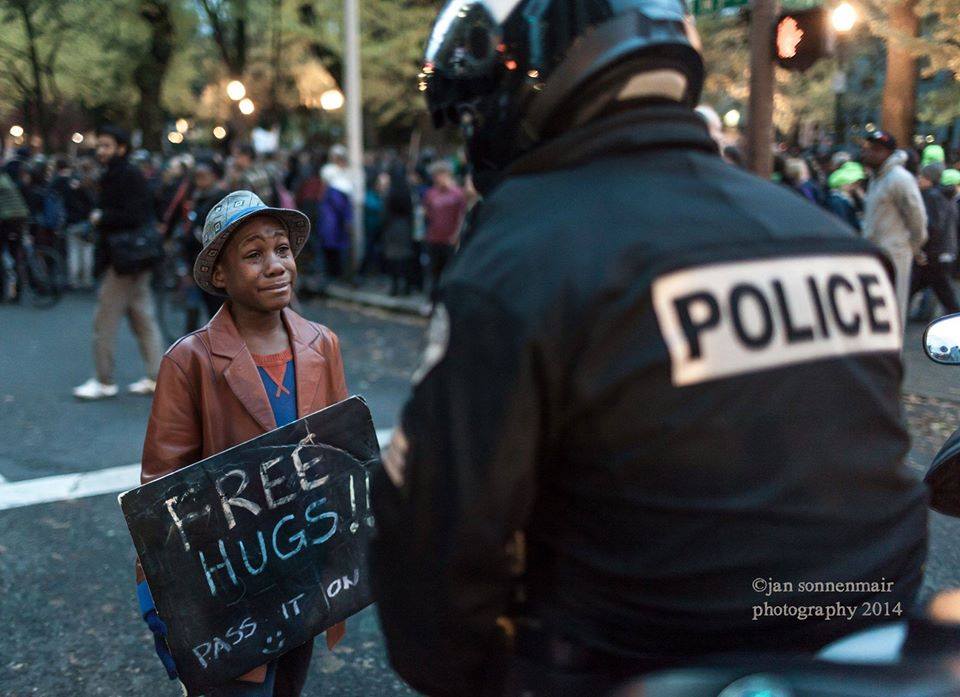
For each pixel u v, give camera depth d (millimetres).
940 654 967
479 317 1054
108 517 4496
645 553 1042
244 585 2021
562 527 1104
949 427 5488
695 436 1034
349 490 2125
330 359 2291
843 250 1179
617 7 1193
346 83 12500
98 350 6703
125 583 3805
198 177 7738
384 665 3223
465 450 1035
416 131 22922
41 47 21625
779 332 1087
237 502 2016
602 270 1048
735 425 1049
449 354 1067
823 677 928
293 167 14625
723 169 1217
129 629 3438
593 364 1032
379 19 18531
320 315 11055
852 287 1164
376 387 7145
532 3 1205
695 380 1042
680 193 1144
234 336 2158
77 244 12766
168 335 9398
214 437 2115
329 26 18891
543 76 1199
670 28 1213
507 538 1062
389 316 10984
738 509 1032
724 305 1068
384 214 11719
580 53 1182
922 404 6074
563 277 1045
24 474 5113
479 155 1341
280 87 22250
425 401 1077
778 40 6043
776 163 8953
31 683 3076
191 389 2113
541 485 1110
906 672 932
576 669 1078
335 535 2109
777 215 1170
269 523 2043
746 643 1045
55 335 9445
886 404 1153
